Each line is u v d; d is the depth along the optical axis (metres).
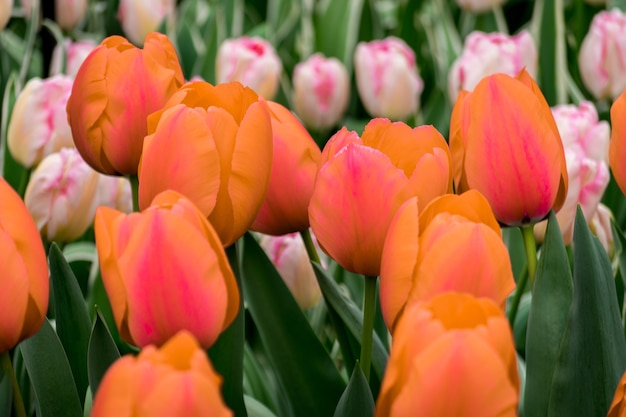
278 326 1.04
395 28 2.78
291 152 1.00
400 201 0.93
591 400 0.97
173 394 0.77
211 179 0.92
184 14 2.73
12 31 2.63
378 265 0.95
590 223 1.28
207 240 0.88
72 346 1.07
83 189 1.29
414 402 0.80
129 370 0.78
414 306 0.82
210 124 0.93
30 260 0.89
